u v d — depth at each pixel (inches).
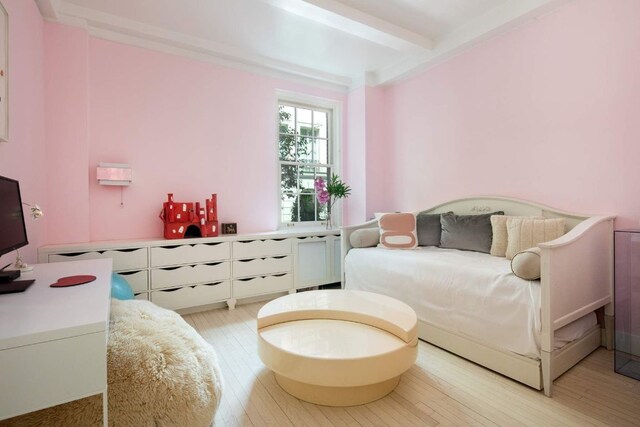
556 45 98.0
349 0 103.4
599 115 89.1
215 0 101.5
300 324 75.8
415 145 146.8
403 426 57.5
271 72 148.4
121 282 88.9
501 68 112.6
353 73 159.6
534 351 67.0
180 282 114.3
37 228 93.2
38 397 32.4
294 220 161.2
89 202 111.1
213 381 57.4
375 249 121.3
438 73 135.4
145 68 121.1
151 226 123.0
